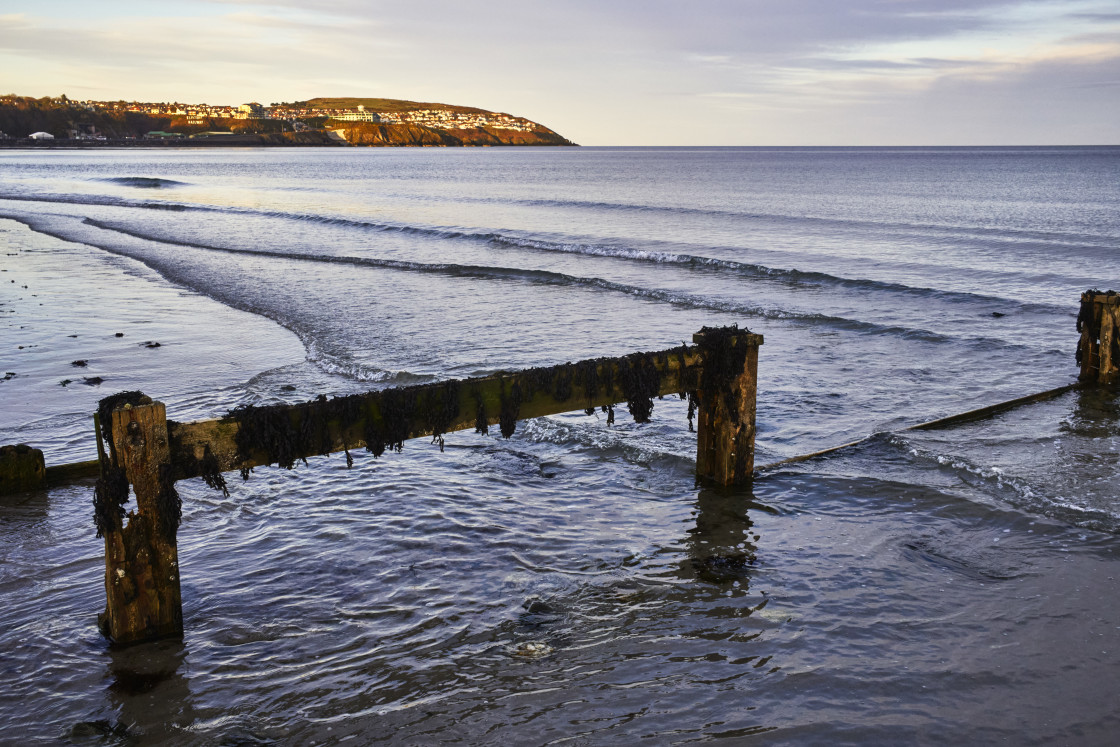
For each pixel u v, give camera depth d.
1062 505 8.31
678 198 66.19
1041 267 27.72
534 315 19.48
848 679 5.49
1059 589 6.70
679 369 8.40
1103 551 7.37
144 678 5.52
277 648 5.91
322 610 6.45
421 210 53.66
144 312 19.47
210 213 50.56
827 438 10.89
